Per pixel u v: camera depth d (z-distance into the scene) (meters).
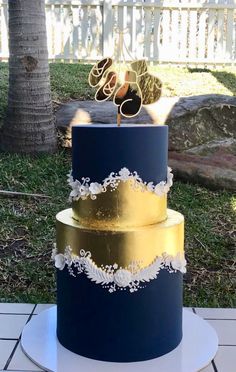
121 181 2.25
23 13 4.33
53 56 7.25
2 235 3.63
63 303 2.44
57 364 2.31
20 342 2.52
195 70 6.81
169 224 2.35
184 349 2.45
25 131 4.52
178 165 4.47
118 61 2.40
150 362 2.34
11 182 4.20
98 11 7.16
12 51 4.43
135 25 7.19
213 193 4.30
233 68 7.10
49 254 3.48
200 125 4.83
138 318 2.31
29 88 4.46
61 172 4.38
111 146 2.23
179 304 2.47
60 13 7.17
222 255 3.54
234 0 7.15
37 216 3.83
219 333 2.64
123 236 2.25
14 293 3.15
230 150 4.76
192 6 7.11
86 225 2.31
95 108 5.03
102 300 2.30
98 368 2.28
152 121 4.74
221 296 3.17
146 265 2.29
